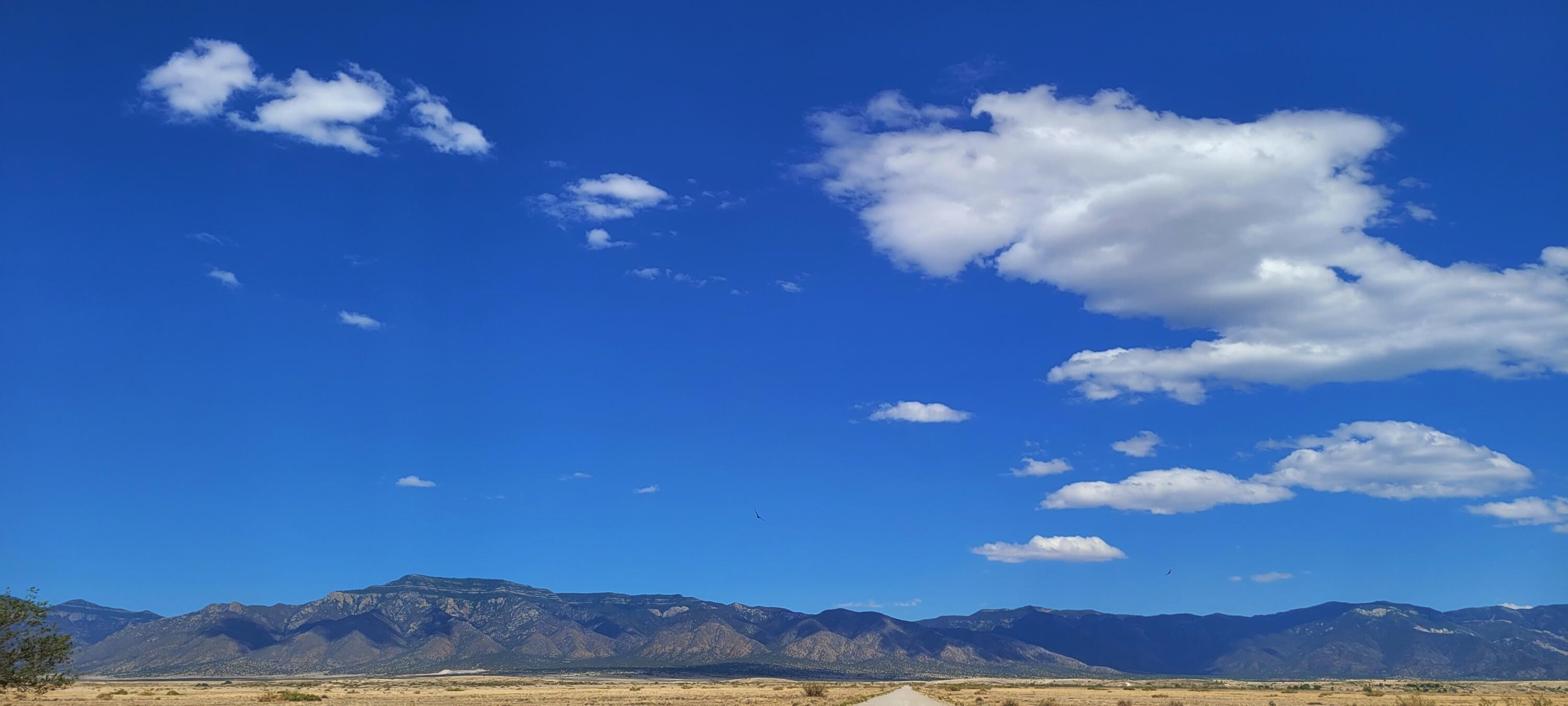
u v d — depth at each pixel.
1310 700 147.62
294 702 134.25
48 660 77.81
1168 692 188.62
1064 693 179.00
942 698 131.38
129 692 169.88
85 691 186.25
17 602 77.62
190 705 129.62
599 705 130.88
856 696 147.88
